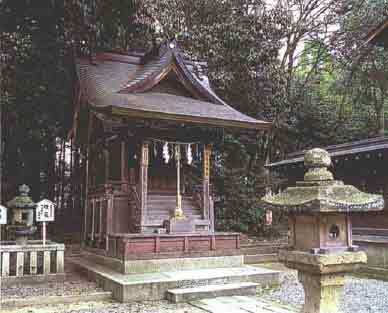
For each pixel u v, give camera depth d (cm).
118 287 666
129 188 927
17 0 1173
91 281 792
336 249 319
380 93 1989
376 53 1798
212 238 853
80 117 1098
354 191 325
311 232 326
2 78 1101
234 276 744
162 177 1014
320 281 321
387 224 907
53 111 1241
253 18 1509
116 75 1089
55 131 1277
